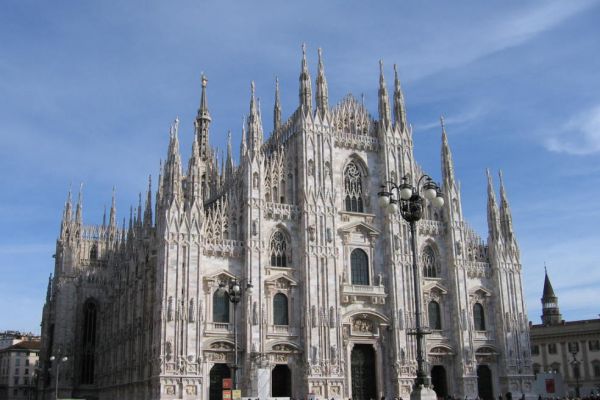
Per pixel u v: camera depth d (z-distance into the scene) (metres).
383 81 98.81
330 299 85.19
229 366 79.62
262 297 81.44
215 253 81.75
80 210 149.62
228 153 110.81
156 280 81.25
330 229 87.75
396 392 86.56
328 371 82.56
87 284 143.50
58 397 127.50
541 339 143.88
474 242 100.25
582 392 134.38
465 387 90.94
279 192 88.56
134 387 94.00
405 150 97.25
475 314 96.88
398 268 91.31
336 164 93.19
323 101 92.56
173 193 80.69
